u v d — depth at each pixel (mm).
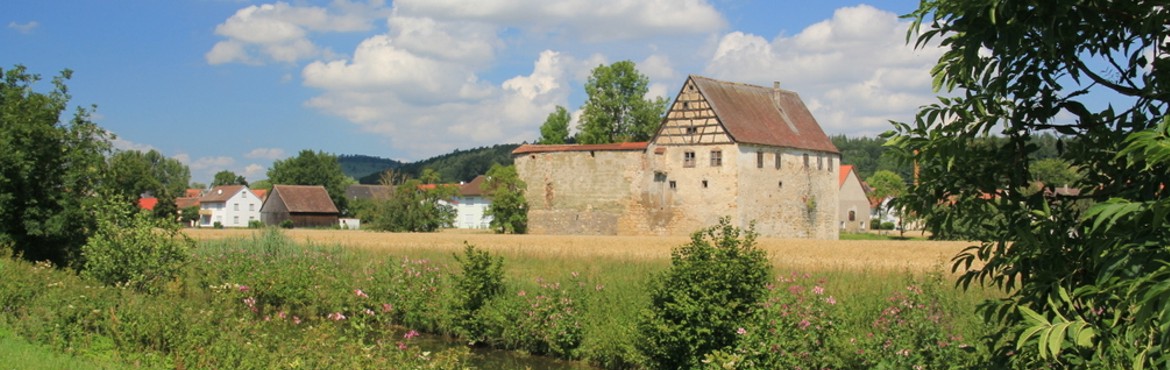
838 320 16453
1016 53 6242
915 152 6902
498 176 78562
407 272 26672
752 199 70375
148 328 15727
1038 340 5992
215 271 29922
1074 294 5945
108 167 32750
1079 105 6602
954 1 6137
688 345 17500
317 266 30031
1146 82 6227
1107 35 6418
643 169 73125
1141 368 5680
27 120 30359
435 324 24359
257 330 15922
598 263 35062
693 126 71000
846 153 199375
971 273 7164
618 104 89438
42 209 30953
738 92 74375
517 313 21875
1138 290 4969
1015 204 6820
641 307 19594
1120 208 4984
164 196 93562
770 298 17031
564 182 76375
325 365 13648
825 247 48031
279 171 153375
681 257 19094
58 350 14492
